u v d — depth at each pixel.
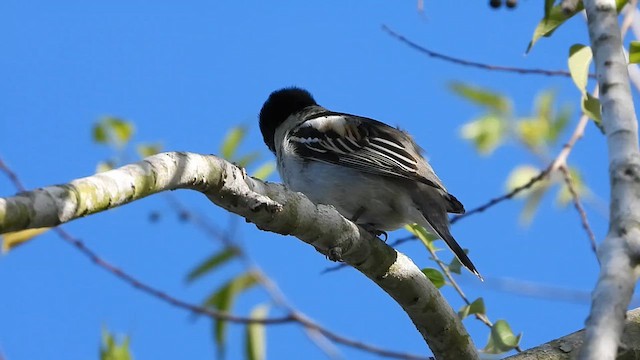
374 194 12.22
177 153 7.52
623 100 7.46
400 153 12.25
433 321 9.87
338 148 12.51
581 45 10.42
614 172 6.89
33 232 11.62
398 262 9.56
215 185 7.89
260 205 8.29
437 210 11.97
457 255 11.27
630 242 6.27
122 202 6.82
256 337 12.62
